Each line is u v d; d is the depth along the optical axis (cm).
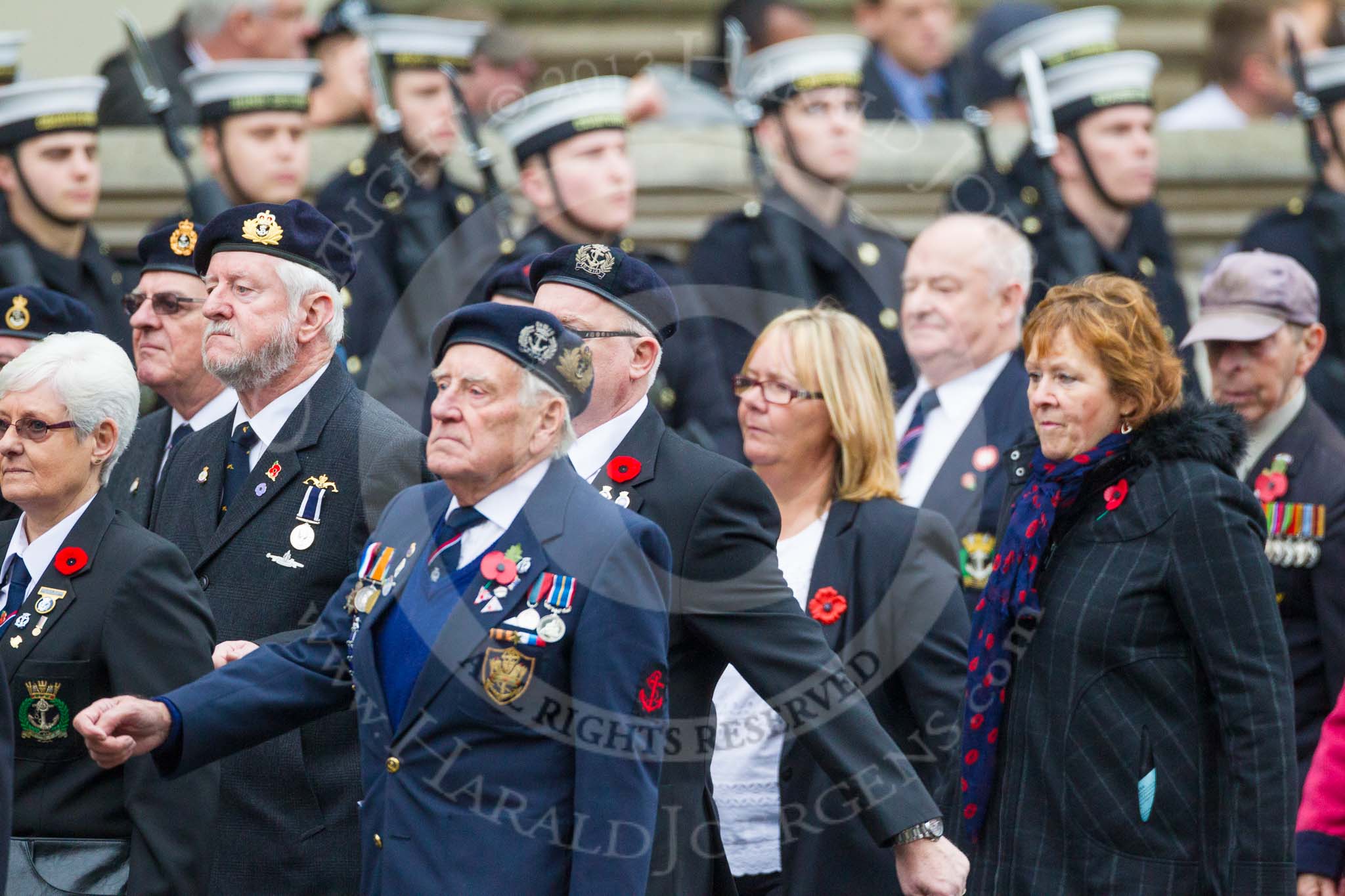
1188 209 3403
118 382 1814
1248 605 1709
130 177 3088
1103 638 1739
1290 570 2211
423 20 2830
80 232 2789
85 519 1792
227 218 1905
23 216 2742
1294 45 3156
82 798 1742
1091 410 1789
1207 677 1725
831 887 1852
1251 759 1684
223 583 1872
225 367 1891
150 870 1706
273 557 1864
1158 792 1716
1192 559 1720
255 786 1827
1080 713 1744
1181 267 3400
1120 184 2903
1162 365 1794
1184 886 1705
